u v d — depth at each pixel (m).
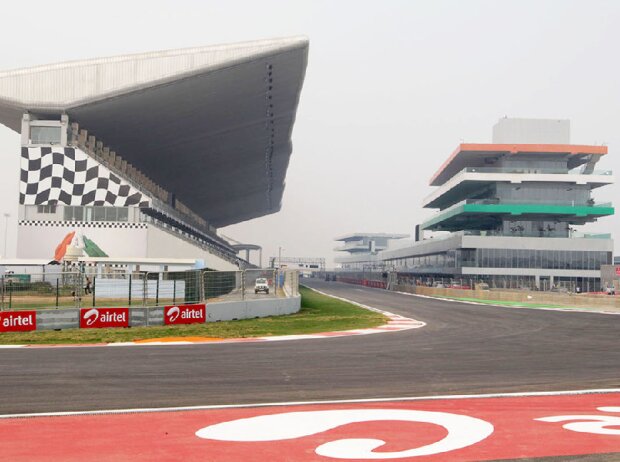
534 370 10.98
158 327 20.02
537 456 5.42
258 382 9.62
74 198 41.78
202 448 5.69
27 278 31.92
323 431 6.39
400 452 5.55
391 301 39.97
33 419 6.98
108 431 6.38
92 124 43.88
